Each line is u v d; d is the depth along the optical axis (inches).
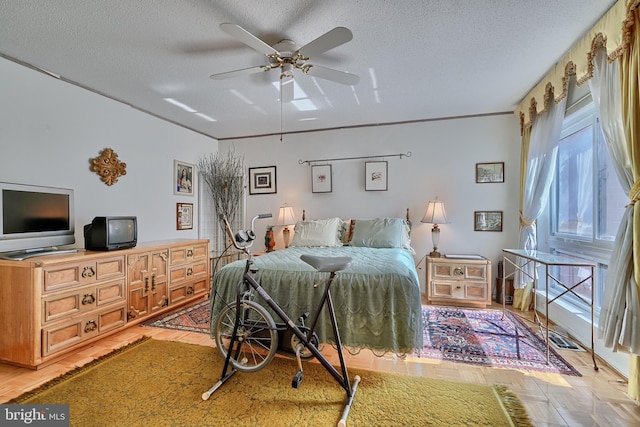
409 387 74.0
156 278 123.3
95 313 98.5
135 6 70.9
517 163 147.9
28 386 75.8
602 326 71.1
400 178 164.6
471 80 112.6
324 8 71.9
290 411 65.7
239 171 193.6
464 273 135.6
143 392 72.9
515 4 71.0
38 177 103.0
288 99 110.0
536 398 69.1
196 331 111.8
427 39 85.3
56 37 83.7
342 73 86.6
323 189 177.8
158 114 150.4
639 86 62.9
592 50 78.8
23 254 91.5
